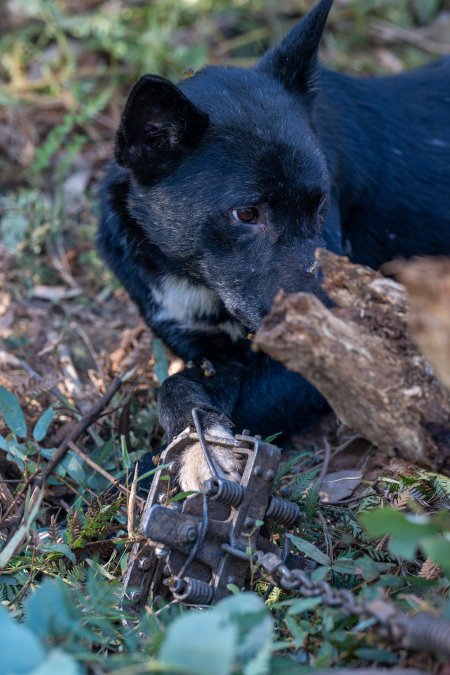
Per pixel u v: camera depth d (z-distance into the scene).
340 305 1.26
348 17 2.84
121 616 1.34
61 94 2.56
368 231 1.95
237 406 1.76
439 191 1.97
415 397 1.22
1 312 2.07
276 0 2.82
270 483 1.37
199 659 1.14
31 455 1.67
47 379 1.76
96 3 2.82
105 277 2.12
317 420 1.81
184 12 2.77
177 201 1.67
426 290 1.17
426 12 2.86
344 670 1.21
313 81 1.76
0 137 2.46
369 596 1.28
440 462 1.24
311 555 1.38
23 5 2.64
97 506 1.55
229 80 1.72
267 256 1.63
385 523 1.19
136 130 1.66
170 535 1.33
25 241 2.15
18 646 1.16
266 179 1.62
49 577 1.46
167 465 1.44
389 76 2.07
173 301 1.80
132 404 1.79
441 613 1.23
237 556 1.34
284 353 1.23
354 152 1.89
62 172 2.28
